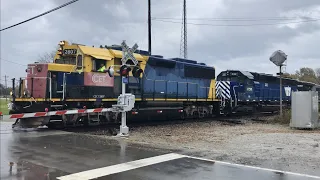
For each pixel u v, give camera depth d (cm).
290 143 1181
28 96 1447
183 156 909
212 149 1043
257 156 936
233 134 1446
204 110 2364
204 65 2405
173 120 2148
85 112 1459
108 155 903
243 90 2736
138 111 1794
